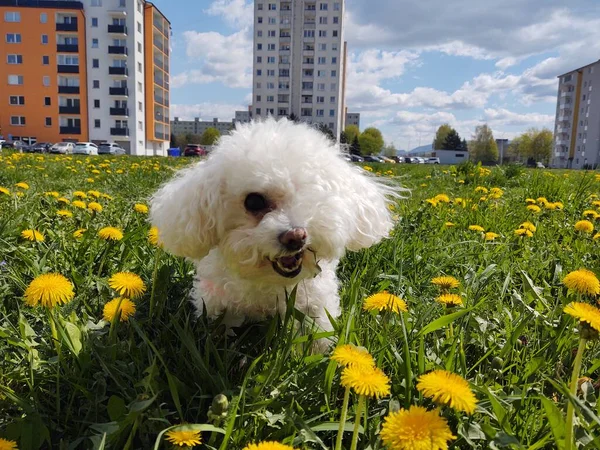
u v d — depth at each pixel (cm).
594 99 9431
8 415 169
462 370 189
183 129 14962
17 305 246
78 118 6862
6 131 6781
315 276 236
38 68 6712
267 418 157
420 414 118
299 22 10062
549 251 390
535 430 160
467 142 11900
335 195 239
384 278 314
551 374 196
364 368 139
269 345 212
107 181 852
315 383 176
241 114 13550
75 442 153
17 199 489
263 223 219
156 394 158
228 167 239
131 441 147
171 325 221
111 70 6794
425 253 363
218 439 157
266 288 239
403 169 1541
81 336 197
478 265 354
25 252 315
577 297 221
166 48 8212
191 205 241
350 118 16050
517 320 247
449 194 782
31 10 6575
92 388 179
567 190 714
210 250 258
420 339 196
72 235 364
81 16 6650
